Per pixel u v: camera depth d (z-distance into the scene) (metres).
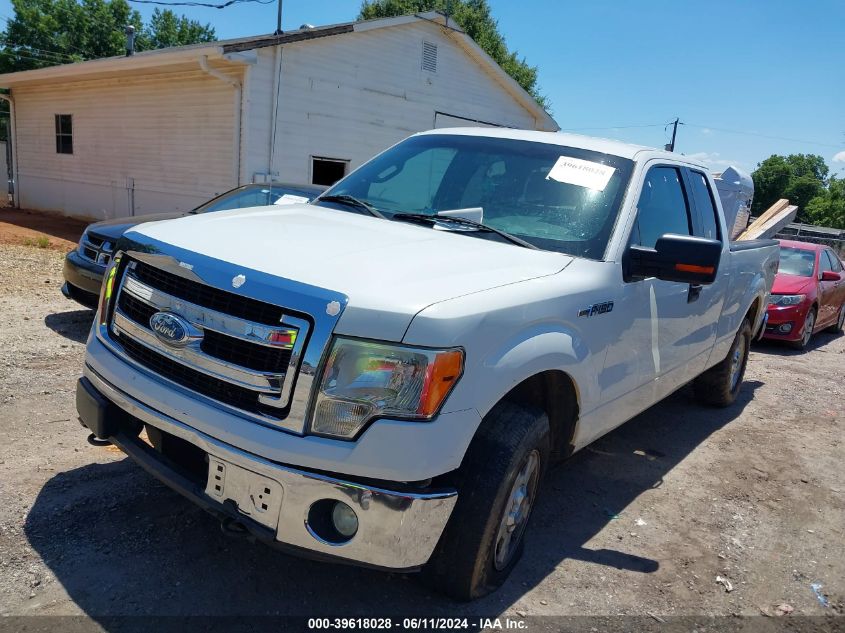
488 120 19.33
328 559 2.50
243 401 2.56
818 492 4.81
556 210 3.68
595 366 3.38
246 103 13.62
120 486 3.71
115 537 3.25
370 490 2.41
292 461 2.42
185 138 15.42
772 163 78.81
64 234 15.76
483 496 2.77
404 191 4.07
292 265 2.65
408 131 17.12
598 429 3.74
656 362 4.18
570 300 3.11
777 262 6.95
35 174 21.39
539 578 3.36
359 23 15.16
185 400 2.65
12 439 4.15
